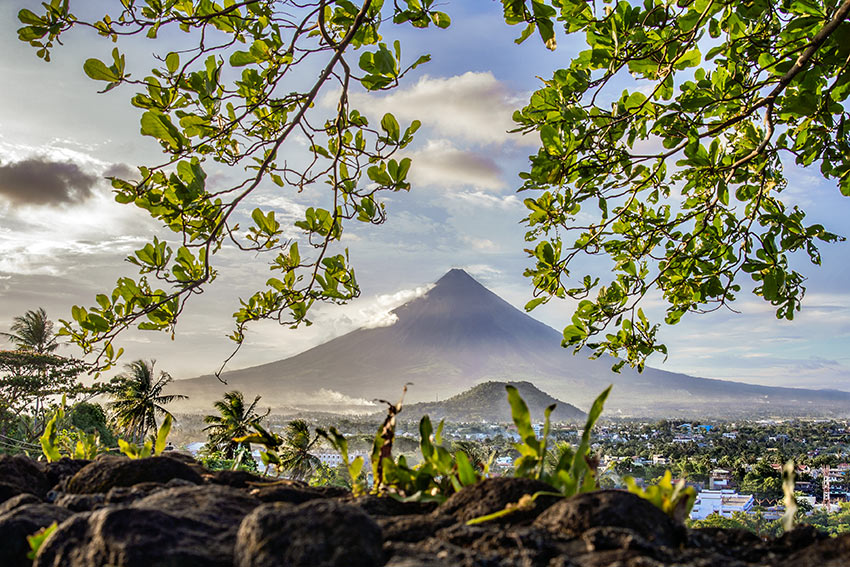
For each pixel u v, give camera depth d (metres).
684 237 5.65
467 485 1.87
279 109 4.49
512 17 3.73
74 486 2.17
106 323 3.75
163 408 43.97
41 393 34.56
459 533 1.53
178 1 3.88
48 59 3.47
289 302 4.45
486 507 1.70
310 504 1.35
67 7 3.36
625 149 4.58
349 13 3.92
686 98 4.31
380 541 1.35
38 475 2.35
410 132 3.95
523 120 4.48
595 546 1.40
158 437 2.70
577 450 1.84
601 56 4.23
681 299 5.80
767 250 5.39
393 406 2.20
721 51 4.21
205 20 3.49
